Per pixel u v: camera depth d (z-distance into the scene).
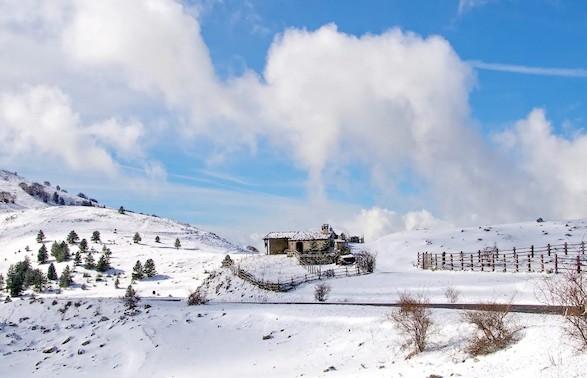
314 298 46.84
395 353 23.56
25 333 36.78
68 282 125.38
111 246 185.88
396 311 26.98
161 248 190.00
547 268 45.12
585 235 89.25
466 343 20.80
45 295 114.94
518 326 20.02
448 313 26.11
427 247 89.94
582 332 15.70
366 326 28.36
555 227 99.06
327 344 27.92
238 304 43.50
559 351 16.02
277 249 89.94
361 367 22.77
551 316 20.77
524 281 37.59
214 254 178.88
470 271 52.47
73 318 39.78
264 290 55.16
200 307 41.53
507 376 15.68
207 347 32.00
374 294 43.56
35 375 29.66
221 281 61.16
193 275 137.62
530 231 96.94
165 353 31.62
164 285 123.06
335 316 31.20
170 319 37.22
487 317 20.25
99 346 33.75
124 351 32.75
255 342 31.28
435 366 19.34
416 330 22.47
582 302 16.94
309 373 23.84
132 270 148.00
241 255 175.50
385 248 95.75
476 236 95.44
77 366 30.94
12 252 183.88
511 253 69.75
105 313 40.47
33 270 128.25
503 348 18.62
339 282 54.00
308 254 76.69
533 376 14.71
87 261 148.25
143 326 35.81
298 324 32.03
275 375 24.77
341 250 84.38
